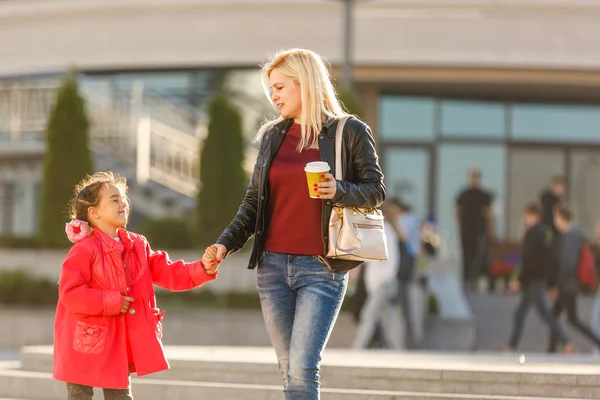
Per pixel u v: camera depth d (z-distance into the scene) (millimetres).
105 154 49406
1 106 50438
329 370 18328
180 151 49906
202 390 18188
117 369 13016
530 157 52844
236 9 46875
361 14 46094
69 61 49062
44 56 49625
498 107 52656
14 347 34312
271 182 12945
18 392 19453
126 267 13367
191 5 47156
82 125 41125
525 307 32969
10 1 50281
